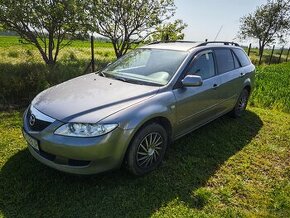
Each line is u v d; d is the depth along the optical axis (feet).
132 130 10.69
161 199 10.78
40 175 11.65
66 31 30.32
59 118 10.37
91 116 10.33
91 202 10.34
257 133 17.99
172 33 37.32
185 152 14.44
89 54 67.67
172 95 12.62
